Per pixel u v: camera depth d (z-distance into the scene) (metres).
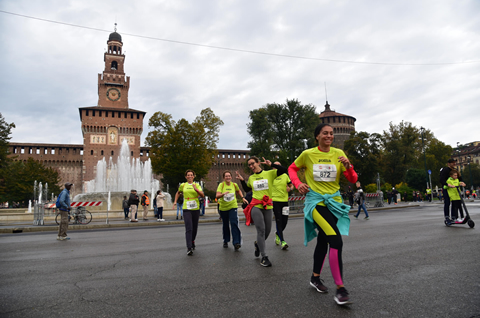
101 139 73.25
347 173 3.62
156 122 56.91
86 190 64.81
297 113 52.50
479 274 4.02
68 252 6.74
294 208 20.20
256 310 2.97
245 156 83.94
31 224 16.02
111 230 12.77
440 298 3.19
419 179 56.69
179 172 52.91
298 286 3.73
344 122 84.56
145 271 4.68
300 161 3.76
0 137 53.34
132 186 50.75
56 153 72.62
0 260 5.86
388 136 63.88
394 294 3.35
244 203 6.88
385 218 13.75
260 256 5.74
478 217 11.84
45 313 3.02
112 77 77.25
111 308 3.12
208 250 6.58
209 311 2.97
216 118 59.69
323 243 3.58
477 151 115.56
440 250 5.61
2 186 57.69
